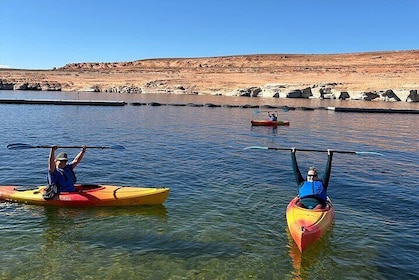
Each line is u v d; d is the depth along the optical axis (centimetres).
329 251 863
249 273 768
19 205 1095
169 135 2492
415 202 1199
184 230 955
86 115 3519
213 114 3997
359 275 771
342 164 1733
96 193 1106
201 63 16200
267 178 1450
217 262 806
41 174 1405
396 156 1964
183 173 1488
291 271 780
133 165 1594
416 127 3241
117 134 2456
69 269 766
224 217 1043
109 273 754
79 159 1177
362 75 9412
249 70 11544
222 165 1644
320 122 3500
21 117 3181
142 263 795
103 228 959
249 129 2919
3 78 9162
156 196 1114
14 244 862
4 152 1753
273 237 927
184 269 776
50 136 2284
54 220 999
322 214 946
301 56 15775
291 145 2250
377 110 4616
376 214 1091
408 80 8244
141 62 17312
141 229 956
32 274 745
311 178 1055
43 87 8188
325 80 8862
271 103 5800
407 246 894
